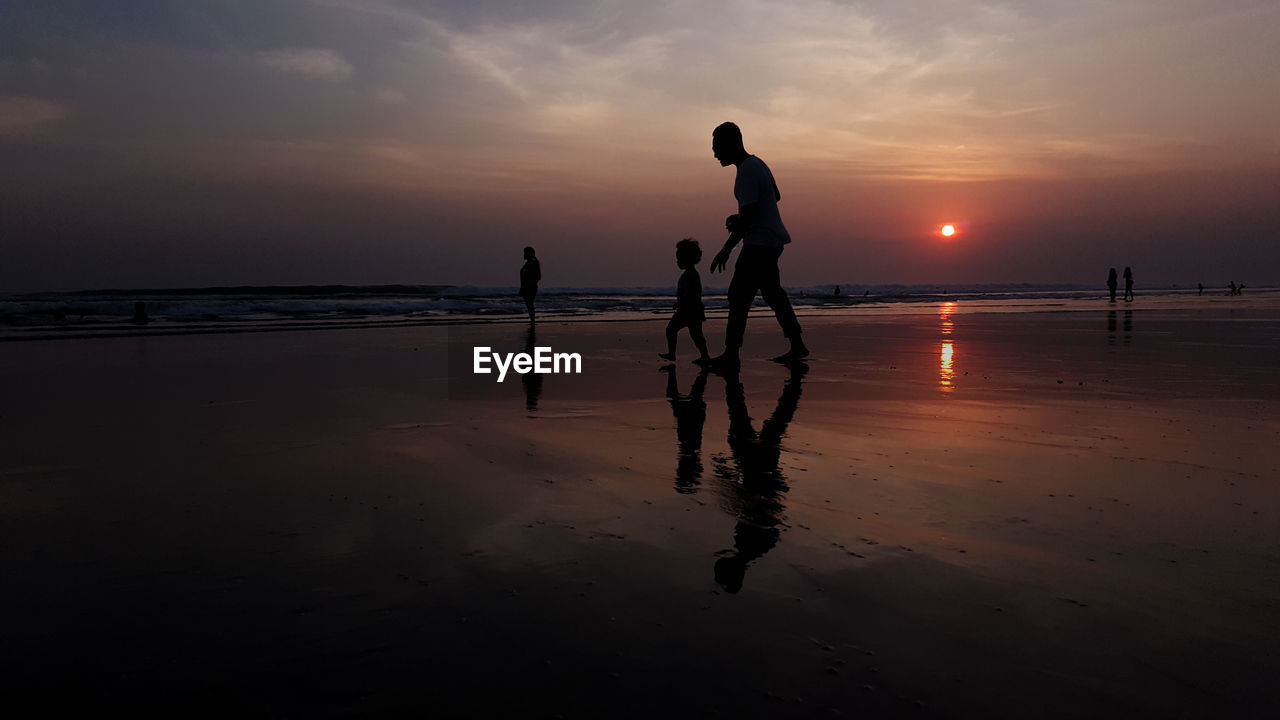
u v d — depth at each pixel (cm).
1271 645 146
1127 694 129
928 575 180
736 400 466
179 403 455
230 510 235
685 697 128
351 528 217
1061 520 222
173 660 141
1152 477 271
